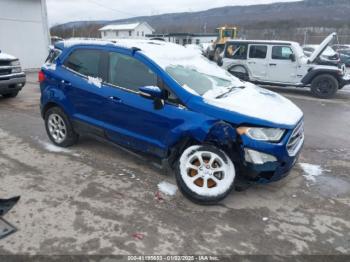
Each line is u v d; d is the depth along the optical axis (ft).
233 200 12.70
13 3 49.42
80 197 12.64
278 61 38.17
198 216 11.56
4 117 24.03
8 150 17.33
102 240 10.14
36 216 11.30
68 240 10.10
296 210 12.18
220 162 12.03
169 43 16.81
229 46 41.24
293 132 12.07
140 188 13.43
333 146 19.56
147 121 13.43
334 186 14.24
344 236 10.74
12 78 28.58
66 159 16.21
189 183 12.22
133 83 13.98
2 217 11.19
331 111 29.22
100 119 15.28
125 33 222.89
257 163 11.57
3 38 49.06
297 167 16.15
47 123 17.97
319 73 35.88
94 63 15.40
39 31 54.24
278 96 14.94
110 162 15.93
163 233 10.57
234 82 15.34
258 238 10.48
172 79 12.92
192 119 12.23
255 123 11.58
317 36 97.50
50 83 17.11
